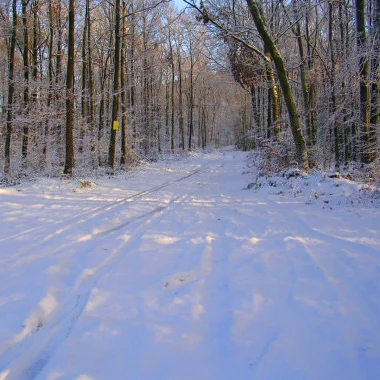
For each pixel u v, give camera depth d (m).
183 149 35.69
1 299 3.48
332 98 14.80
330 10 15.11
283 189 10.10
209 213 7.72
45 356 2.63
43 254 4.84
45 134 18.41
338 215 7.03
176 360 2.56
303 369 2.43
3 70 21.61
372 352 2.62
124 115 18.14
